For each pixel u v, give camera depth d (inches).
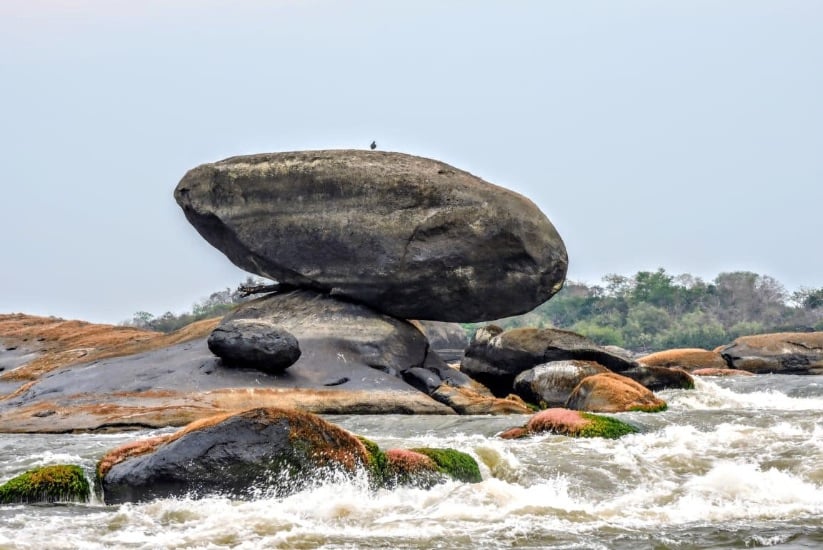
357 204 2276.1
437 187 2255.2
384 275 2251.5
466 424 1764.3
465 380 2277.3
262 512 1115.9
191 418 1835.6
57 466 1237.1
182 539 1016.2
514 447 1455.5
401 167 2282.2
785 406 2097.7
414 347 2278.5
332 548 990.4
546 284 2268.7
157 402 1899.6
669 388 2266.2
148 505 1146.0
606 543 1013.8
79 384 2018.9
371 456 1240.2
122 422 1806.1
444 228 2241.6
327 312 2267.5
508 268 2249.0
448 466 1296.8
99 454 1403.8
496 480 1288.1
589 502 1216.2
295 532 1045.8
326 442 1211.2
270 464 1179.3
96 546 987.9
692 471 1346.0
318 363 2123.5
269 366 2028.8
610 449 1438.2
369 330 2233.0
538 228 2256.4
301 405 1961.1
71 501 1202.6
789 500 1203.9
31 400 1989.4
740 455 1402.6
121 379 2022.6
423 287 2257.6
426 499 1193.4
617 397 1888.5
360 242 2265.0
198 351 2150.6
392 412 2015.3
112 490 1193.4
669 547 999.6
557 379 2209.6
